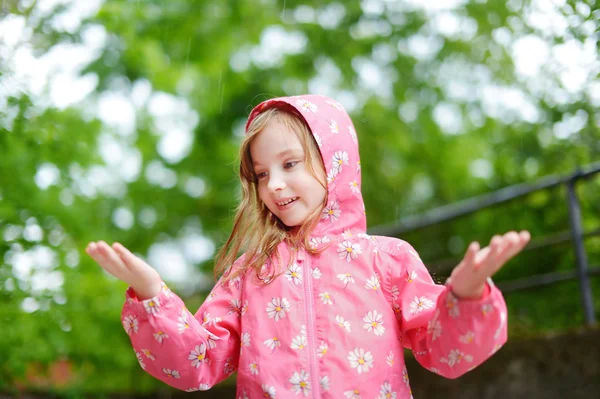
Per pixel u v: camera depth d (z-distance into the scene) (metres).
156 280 1.86
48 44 4.95
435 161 9.05
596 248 5.89
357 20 8.86
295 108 2.25
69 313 5.36
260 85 8.94
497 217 6.74
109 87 7.60
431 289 2.00
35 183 5.05
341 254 2.10
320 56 8.98
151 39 7.85
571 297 5.71
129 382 7.04
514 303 5.90
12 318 4.94
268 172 2.19
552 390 3.96
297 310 2.01
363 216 2.27
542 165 6.56
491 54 7.68
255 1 8.41
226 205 9.48
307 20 8.94
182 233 10.27
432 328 1.83
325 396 1.90
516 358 4.18
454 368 1.81
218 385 6.54
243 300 2.09
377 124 8.83
